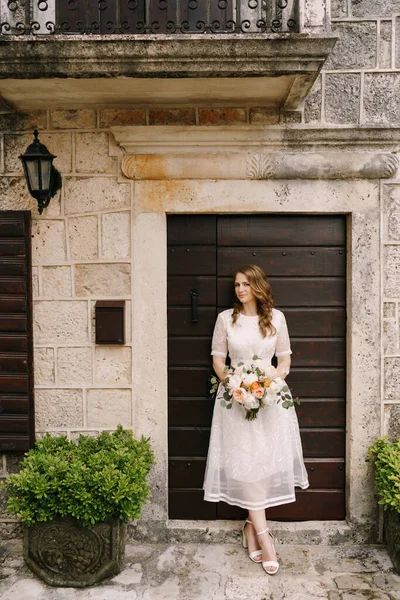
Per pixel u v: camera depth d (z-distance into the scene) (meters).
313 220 3.09
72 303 3.06
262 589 2.63
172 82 2.61
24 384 3.03
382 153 2.93
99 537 2.64
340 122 2.94
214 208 3.00
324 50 2.40
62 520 2.64
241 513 3.16
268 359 2.83
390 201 2.98
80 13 2.95
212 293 3.12
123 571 2.78
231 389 2.63
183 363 3.14
